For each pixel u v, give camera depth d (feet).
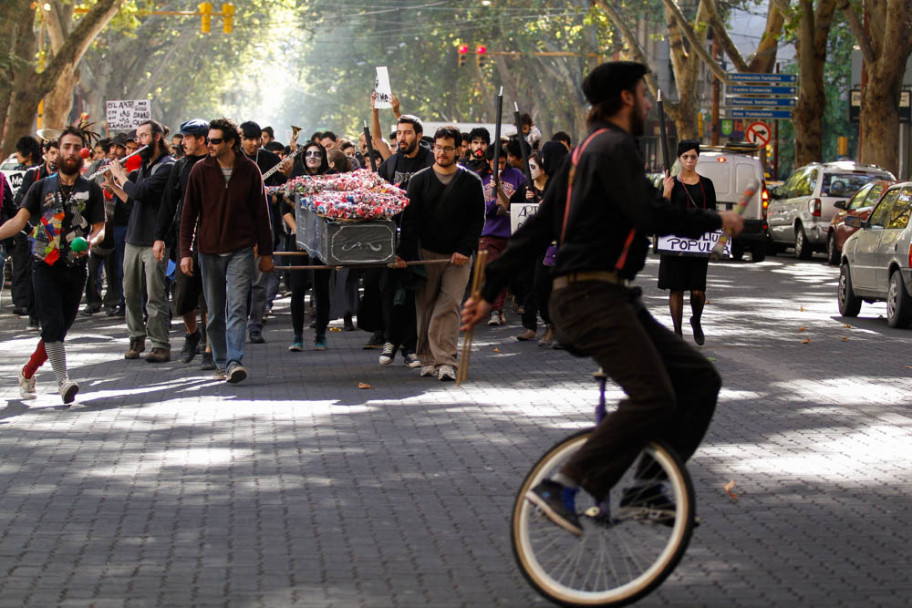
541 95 328.08
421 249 54.80
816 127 166.30
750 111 191.21
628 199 24.23
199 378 55.57
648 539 25.62
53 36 189.37
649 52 327.47
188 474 37.32
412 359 58.90
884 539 30.68
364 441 42.01
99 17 158.81
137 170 64.90
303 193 57.93
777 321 79.97
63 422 45.29
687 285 63.10
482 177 72.95
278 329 74.90
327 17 343.05
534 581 25.57
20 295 82.38
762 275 119.75
